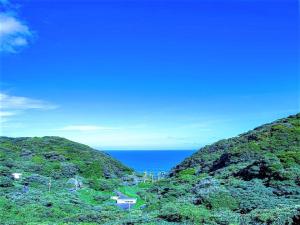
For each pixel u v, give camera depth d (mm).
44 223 38125
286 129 74938
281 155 52188
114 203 62000
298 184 43781
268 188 44062
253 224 30547
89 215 40781
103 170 94938
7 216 43156
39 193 59250
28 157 99500
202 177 64000
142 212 44406
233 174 55188
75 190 69250
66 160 101500
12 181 66062
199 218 33781
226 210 38531
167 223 33062
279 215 30125
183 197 47406
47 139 121938
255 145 70812
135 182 90188
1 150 103188
